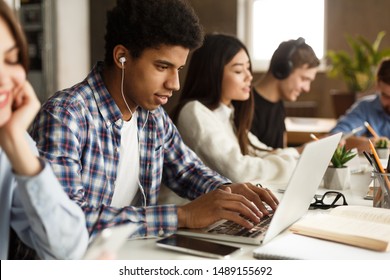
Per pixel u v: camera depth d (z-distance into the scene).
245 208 1.34
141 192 1.58
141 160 1.57
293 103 5.82
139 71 1.37
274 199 1.50
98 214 1.23
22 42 0.97
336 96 5.21
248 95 2.28
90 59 5.80
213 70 2.18
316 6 6.15
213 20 5.89
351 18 5.97
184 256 1.14
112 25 1.40
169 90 1.40
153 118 1.58
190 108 2.09
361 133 3.45
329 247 1.14
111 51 1.42
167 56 1.35
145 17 1.32
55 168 1.24
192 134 2.05
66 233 1.05
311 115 5.62
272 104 2.88
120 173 1.51
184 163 1.71
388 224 1.28
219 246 1.17
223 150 2.03
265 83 2.89
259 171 2.01
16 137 0.96
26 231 1.11
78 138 1.34
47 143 1.27
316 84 6.10
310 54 2.81
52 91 5.29
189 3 1.40
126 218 1.25
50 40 5.24
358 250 1.12
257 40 6.41
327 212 1.52
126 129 1.51
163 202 1.82
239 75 2.22
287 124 4.29
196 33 1.35
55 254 1.07
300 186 1.26
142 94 1.40
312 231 1.21
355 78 5.29
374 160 1.54
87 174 1.38
